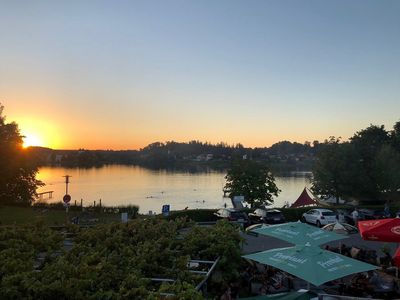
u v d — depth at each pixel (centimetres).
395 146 7612
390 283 1566
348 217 3841
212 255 1421
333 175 5262
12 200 5178
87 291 988
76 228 1812
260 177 5100
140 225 1673
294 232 1827
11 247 1405
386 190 5300
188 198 8825
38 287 955
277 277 1719
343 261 1323
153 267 1252
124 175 18750
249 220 3894
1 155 4922
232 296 1483
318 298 991
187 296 916
